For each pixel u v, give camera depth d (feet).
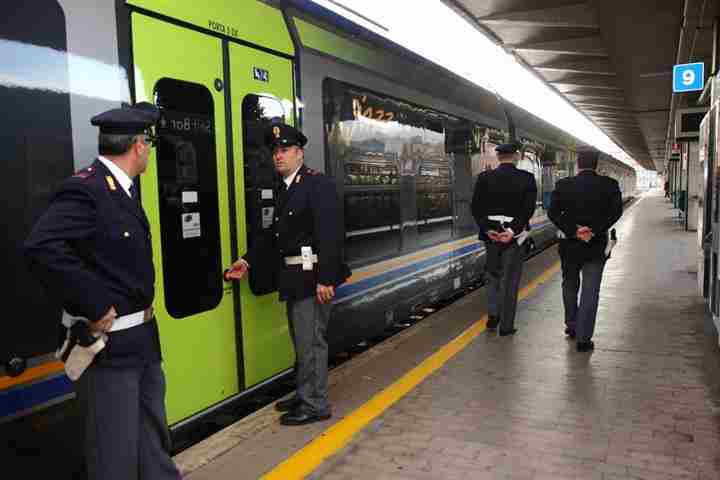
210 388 11.11
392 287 18.33
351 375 14.73
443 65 22.80
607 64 43.93
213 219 11.18
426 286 20.89
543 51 39.19
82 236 6.56
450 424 11.68
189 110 10.57
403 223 19.08
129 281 7.02
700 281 22.79
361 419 11.96
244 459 10.30
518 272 18.25
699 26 30.37
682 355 15.92
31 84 7.87
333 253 11.07
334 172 15.17
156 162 9.93
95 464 7.16
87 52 8.65
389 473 9.76
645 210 97.86
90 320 6.57
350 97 15.97
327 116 14.84
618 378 14.19
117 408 7.08
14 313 7.59
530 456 10.25
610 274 30.01
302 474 9.76
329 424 11.73
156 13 9.86
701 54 37.86
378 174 17.51
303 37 13.94
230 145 11.57
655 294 24.27
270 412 12.53
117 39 9.15
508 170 17.92
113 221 6.86
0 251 7.47
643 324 19.42
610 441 10.78
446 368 15.19
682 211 60.90
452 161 23.36
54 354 8.02
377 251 17.43
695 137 37.24
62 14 8.30
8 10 7.62
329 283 11.03
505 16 31.94
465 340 17.83
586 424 11.55
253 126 12.21
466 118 25.05
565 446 10.61
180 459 10.36
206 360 11.02
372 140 17.13
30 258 6.27
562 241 17.12
